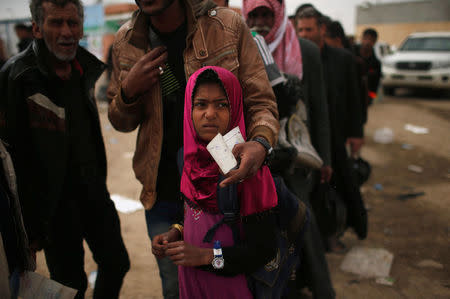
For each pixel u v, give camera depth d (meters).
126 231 3.93
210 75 1.33
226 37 1.75
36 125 1.92
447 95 12.88
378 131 7.84
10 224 1.56
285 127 2.18
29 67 1.88
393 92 13.02
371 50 5.65
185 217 1.54
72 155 2.08
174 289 1.84
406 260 3.38
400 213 4.30
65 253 2.14
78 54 2.07
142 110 1.89
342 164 3.04
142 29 1.82
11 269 1.58
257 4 2.49
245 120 1.71
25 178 1.94
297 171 2.34
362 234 3.03
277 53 2.59
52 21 1.82
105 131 8.19
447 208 4.41
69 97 2.04
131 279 3.13
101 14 11.37
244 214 1.36
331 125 3.12
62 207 2.08
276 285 1.58
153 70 1.69
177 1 1.71
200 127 1.36
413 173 5.62
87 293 2.88
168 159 1.92
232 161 1.22
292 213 1.61
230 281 1.45
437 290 2.96
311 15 3.14
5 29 9.59
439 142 7.29
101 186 2.18
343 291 2.95
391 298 2.87
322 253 2.46
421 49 12.70
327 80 3.22
